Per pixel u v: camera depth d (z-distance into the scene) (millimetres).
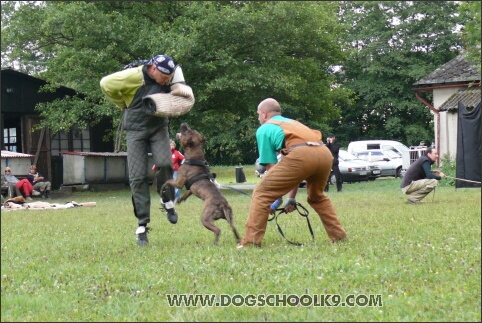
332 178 26750
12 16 25516
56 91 27125
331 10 26125
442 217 10047
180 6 25141
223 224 10203
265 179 7133
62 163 28156
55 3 25297
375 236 7898
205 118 26281
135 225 10789
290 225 9570
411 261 5973
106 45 24391
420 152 30344
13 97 25859
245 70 23734
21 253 7434
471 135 17000
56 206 16281
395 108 37281
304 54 25719
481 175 17078
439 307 4414
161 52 23078
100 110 24578
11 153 23203
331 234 7543
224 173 42656
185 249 7207
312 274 5590
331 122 41562
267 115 7355
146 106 7551
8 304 4816
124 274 5797
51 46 27469
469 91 27328
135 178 7797
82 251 7480
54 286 5414
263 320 4227
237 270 5793
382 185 23109
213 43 23500
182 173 7637
